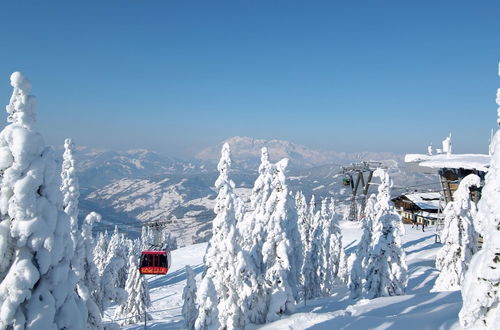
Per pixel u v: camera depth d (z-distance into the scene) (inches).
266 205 1189.1
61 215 364.5
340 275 2164.1
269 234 1146.0
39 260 340.8
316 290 1696.6
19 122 342.6
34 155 341.1
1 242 326.3
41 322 334.3
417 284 1556.3
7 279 324.2
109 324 525.3
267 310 1087.6
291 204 1289.4
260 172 1262.3
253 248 1197.1
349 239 2977.4
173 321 1760.6
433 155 1975.9
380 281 1218.6
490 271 438.3
